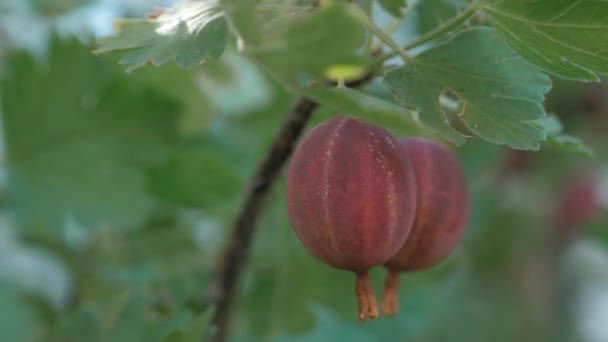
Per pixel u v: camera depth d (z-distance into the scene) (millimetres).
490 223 551
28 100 410
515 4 295
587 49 294
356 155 294
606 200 587
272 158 330
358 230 292
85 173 413
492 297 588
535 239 574
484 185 515
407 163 299
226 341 349
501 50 303
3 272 458
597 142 582
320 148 296
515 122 298
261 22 277
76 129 413
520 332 585
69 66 411
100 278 407
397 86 298
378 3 304
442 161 316
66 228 409
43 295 419
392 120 332
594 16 291
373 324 442
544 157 565
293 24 265
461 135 294
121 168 414
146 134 417
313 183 294
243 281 401
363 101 319
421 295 447
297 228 298
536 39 296
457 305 583
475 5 299
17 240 415
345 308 414
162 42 298
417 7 335
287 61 266
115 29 303
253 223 341
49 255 414
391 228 294
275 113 439
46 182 414
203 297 364
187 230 416
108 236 415
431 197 312
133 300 358
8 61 408
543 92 301
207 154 410
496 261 575
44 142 412
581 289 660
